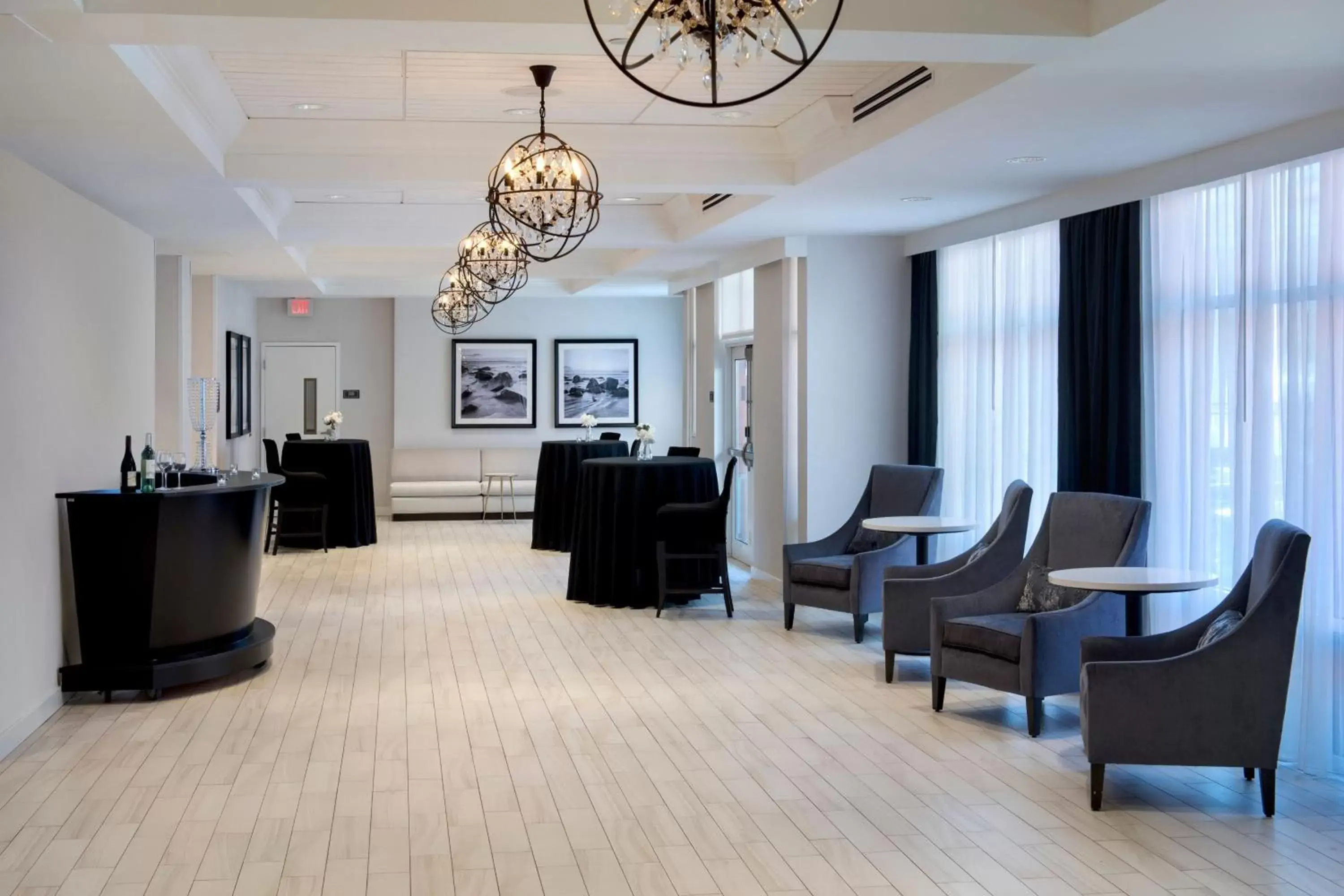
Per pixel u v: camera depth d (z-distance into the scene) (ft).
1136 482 20.90
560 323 53.93
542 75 18.70
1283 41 13.11
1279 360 17.76
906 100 17.78
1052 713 19.69
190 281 35.12
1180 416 20.10
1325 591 16.60
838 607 25.43
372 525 42.80
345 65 18.15
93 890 12.29
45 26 12.34
